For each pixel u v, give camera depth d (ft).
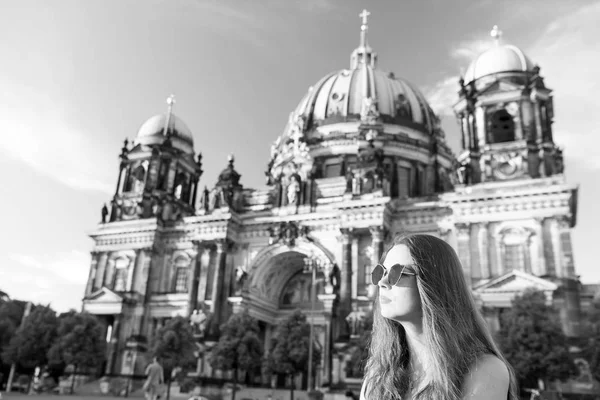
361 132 300.20
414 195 300.61
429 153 317.01
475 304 13.29
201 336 247.50
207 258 270.87
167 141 315.99
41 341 243.40
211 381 232.73
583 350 179.73
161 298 278.05
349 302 230.48
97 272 294.05
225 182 279.90
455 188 232.32
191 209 324.39
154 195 301.22
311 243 254.68
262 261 263.70
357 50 381.19
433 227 237.66
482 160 231.30
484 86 240.12
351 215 242.37
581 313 196.24
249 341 209.15
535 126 229.45
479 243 221.87
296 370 203.92
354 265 237.04
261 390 238.89
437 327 12.13
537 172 224.12
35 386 256.93
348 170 262.47
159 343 219.82
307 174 272.72
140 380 259.39
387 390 13.65
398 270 13.12
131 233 293.64
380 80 336.29
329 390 213.46
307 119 326.24
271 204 279.28
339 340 222.48
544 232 213.46
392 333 14.67
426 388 12.04
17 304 323.57
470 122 240.53
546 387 172.96
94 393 250.78
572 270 202.49
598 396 177.68
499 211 222.69
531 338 167.22
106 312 277.03
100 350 244.22
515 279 204.23
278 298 287.89
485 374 11.27
